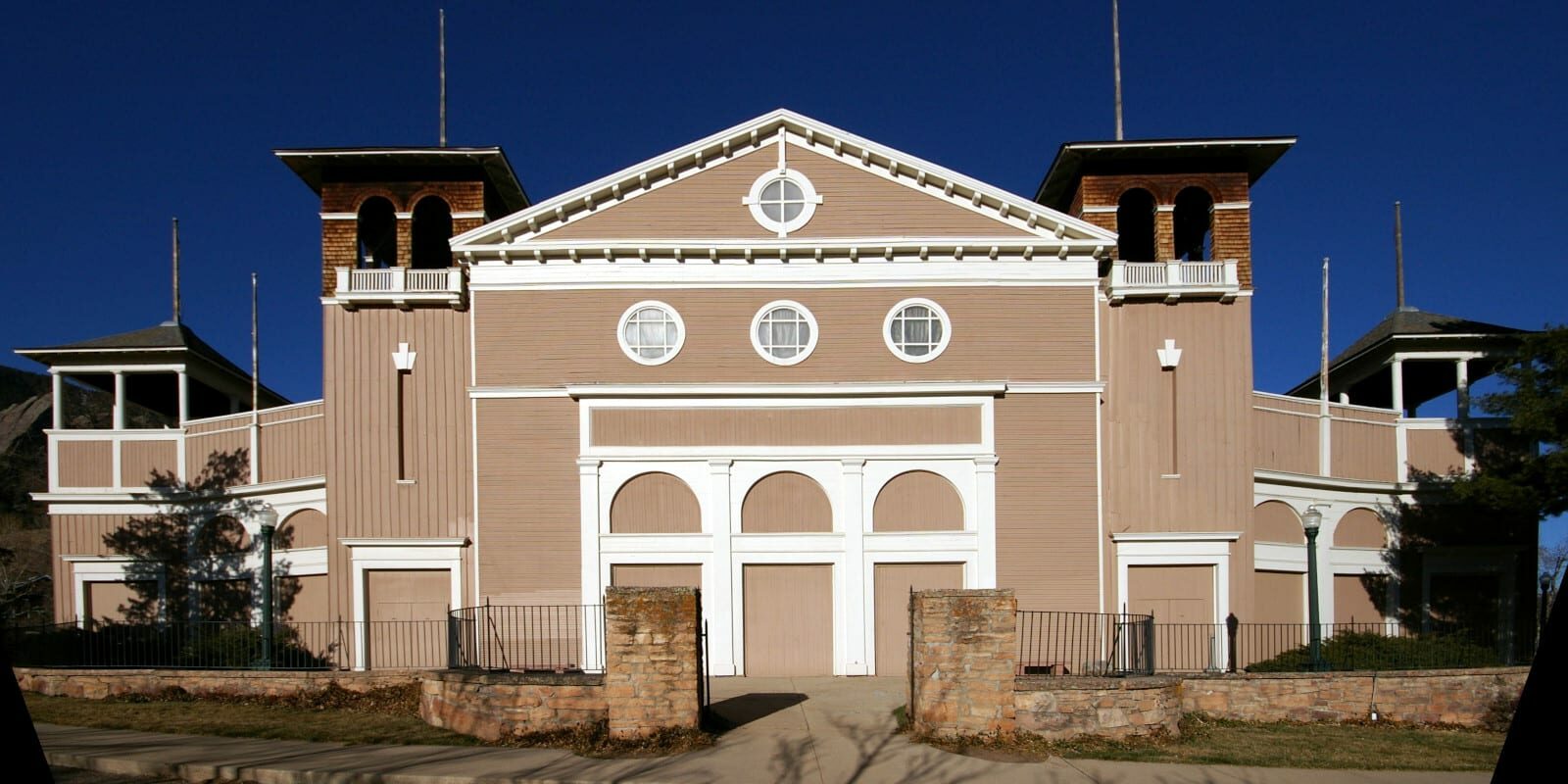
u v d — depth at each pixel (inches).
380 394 983.6
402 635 965.2
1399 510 1163.3
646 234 970.1
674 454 946.1
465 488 972.6
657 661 576.7
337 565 968.3
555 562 938.7
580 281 965.2
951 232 973.2
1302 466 1124.5
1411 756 585.6
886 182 979.9
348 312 993.5
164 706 689.0
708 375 956.0
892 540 942.4
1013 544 944.3
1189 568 971.9
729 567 932.0
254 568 1146.7
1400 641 911.7
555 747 566.6
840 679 898.7
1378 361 1251.2
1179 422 989.2
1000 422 956.0
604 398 949.8
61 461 1197.7
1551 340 965.8
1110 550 970.1
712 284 965.8
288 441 1143.6
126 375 1332.4
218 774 506.9
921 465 949.8
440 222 1180.5
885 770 523.8
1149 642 852.0
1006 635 584.1
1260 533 1090.7
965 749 566.3
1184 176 1040.2
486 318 963.3
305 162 1011.3
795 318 965.8
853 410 956.6
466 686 602.5
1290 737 626.5
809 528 947.3
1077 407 959.6
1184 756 565.0
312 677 708.0
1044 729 589.0
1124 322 1000.9
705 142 965.8
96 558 1184.8
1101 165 1043.9
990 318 966.4
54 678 729.6
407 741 580.7
